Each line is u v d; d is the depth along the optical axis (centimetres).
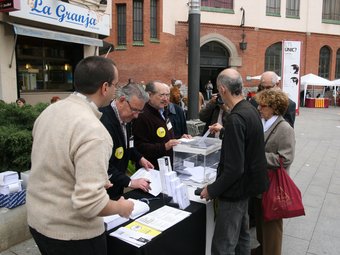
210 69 2345
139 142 338
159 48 1939
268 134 286
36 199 168
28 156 415
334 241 366
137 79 1908
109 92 177
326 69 2711
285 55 1164
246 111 233
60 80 962
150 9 1897
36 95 874
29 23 773
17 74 787
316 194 511
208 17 2164
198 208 242
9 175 347
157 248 197
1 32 709
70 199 161
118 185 261
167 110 387
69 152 156
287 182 281
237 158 223
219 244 247
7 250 333
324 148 879
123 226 210
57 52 945
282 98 285
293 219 420
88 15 916
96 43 913
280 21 2417
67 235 162
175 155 298
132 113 258
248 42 2303
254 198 299
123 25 1886
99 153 154
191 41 590
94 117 164
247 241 274
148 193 272
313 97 2559
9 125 450
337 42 2675
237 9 2236
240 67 2295
